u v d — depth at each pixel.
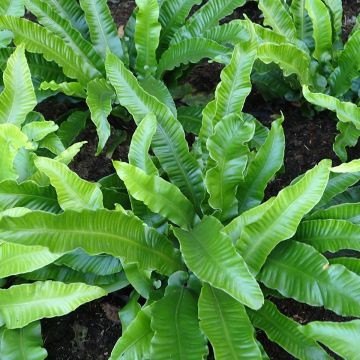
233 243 0.99
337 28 1.31
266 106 1.39
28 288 0.99
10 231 0.83
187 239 0.98
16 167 1.10
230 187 1.04
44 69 1.29
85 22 1.36
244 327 0.90
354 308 0.91
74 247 0.88
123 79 1.11
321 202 1.08
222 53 1.23
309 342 0.94
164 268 1.00
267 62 1.17
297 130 1.34
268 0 1.28
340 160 1.28
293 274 0.95
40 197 1.05
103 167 1.31
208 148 1.01
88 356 1.08
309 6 1.21
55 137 1.19
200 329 0.92
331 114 1.34
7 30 1.24
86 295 0.99
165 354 0.89
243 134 1.01
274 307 0.98
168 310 0.94
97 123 1.17
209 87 1.43
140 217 1.05
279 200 0.94
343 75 1.25
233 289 0.89
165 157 1.08
